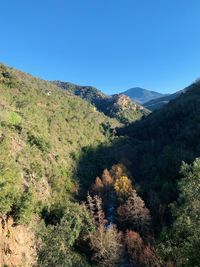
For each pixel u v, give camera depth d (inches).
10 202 1429.6
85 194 3166.8
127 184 3029.0
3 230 1147.9
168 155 3193.9
